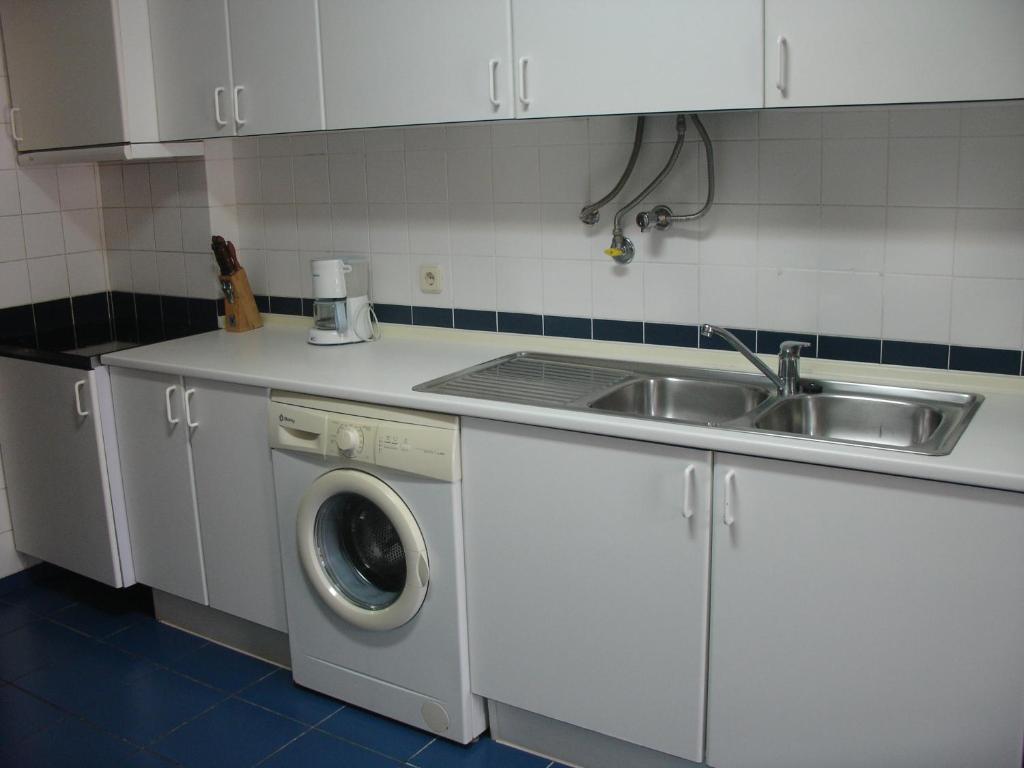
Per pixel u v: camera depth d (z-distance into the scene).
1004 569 1.71
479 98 2.35
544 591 2.24
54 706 2.73
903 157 2.20
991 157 2.10
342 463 2.47
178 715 2.67
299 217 3.20
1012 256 2.12
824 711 1.95
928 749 1.86
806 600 1.91
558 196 2.67
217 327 3.37
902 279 2.26
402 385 2.44
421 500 2.35
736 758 2.08
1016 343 2.16
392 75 2.47
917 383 2.27
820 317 2.38
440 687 2.44
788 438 1.88
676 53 2.07
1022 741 1.76
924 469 1.72
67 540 3.22
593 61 2.17
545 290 2.76
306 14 2.58
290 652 2.78
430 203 2.91
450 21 2.35
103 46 2.92
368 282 3.11
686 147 2.45
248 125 2.78
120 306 3.64
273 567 2.74
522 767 2.39
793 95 1.97
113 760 2.48
